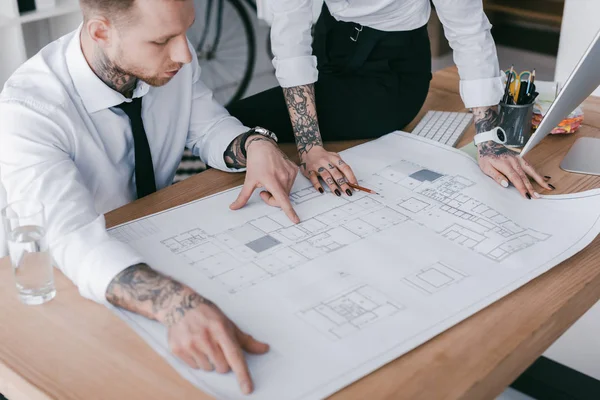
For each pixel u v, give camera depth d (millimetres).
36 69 1277
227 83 4246
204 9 4082
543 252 1061
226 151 1381
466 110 1673
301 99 1484
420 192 1259
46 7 3127
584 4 1908
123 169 1414
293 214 1166
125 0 1071
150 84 1207
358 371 810
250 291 961
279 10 1472
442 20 1461
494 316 912
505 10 4281
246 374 797
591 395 1867
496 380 832
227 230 1128
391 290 961
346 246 1074
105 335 884
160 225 1144
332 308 923
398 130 1553
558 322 933
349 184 1279
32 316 922
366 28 1647
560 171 1345
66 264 984
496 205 1210
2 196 1228
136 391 790
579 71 1138
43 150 1192
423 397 776
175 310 877
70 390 790
